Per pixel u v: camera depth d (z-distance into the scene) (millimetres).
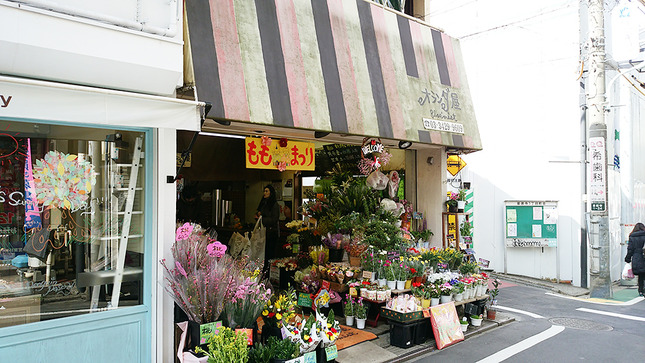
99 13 3494
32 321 3604
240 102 4660
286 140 6223
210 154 8703
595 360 5367
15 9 3180
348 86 5906
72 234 3861
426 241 8445
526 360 5344
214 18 4707
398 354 5355
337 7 6148
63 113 3160
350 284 6336
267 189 8625
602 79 9445
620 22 10953
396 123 6453
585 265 10359
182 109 3680
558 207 11000
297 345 4207
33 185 3660
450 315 6078
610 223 11430
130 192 4176
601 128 9422
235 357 3590
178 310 4328
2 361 3377
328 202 7961
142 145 4230
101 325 3883
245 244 7691
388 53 6711
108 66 3629
